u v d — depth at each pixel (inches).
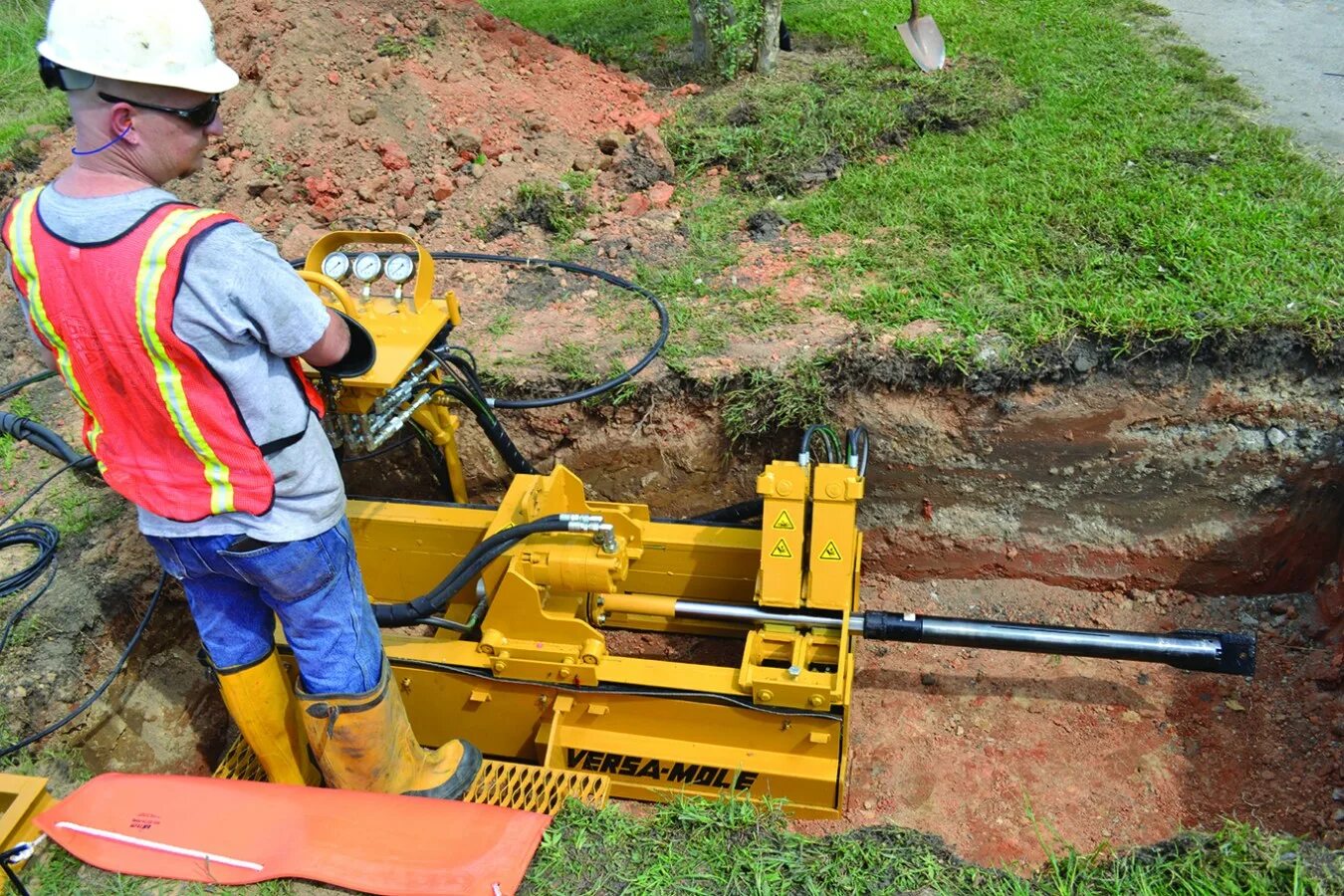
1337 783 137.0
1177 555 162.9
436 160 204.7
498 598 134.4
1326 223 172.4
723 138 216.8
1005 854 137.3
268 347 90.0
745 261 185.3
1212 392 150.0
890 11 286.2
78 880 98.3
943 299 165.2
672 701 134.7
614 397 161.3
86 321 84.6
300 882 96.3
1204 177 189.5
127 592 143.9
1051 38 264.2
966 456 159.8
